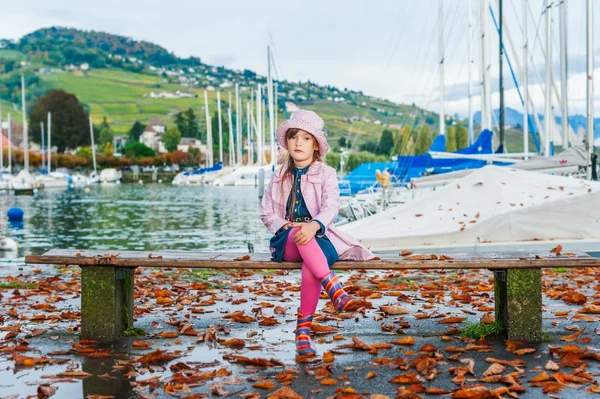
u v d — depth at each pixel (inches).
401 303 281.1
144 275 409.7
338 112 7800.2
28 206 1844.2
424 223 473.7
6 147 4857.3
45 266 494.3
